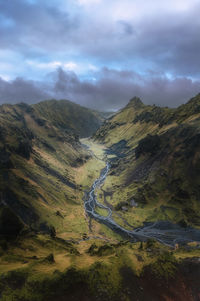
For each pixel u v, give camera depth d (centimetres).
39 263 9462
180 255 12656
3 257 9944
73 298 7919
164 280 9756
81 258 11650
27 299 7294
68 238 18725
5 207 12512
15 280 7869
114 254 11650
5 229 12062
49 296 7681
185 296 9225
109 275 9294
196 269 10500
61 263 10131
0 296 7119
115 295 8494
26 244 12444
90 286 8569
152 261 10625
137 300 8575
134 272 9900
